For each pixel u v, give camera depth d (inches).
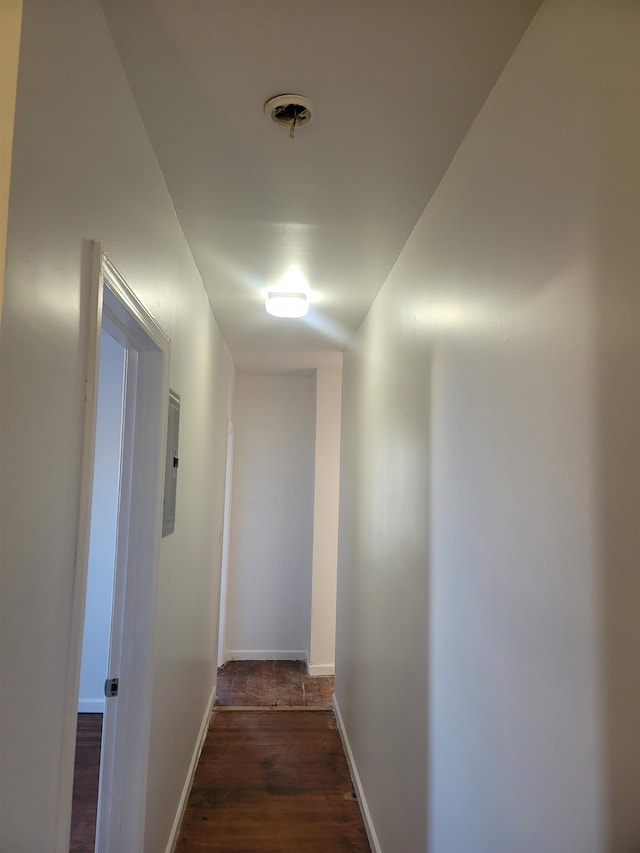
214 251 86.9
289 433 197.0
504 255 44.1
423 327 69.6
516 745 39.4
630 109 28.6
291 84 48.6
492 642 44.1
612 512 29.1
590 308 31.6
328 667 175.3
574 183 33.6
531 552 37.9
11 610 28.0
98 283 39.7
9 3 27.5
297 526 194.7
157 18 41.4
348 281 98.1
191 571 100.9
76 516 37.1
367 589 104.0
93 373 39.0
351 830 97.2
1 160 26.8
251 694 158.1
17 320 28.1
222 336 141.6
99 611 140.2
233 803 103.9
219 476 146.6
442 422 59.9
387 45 43.7
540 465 36.9
